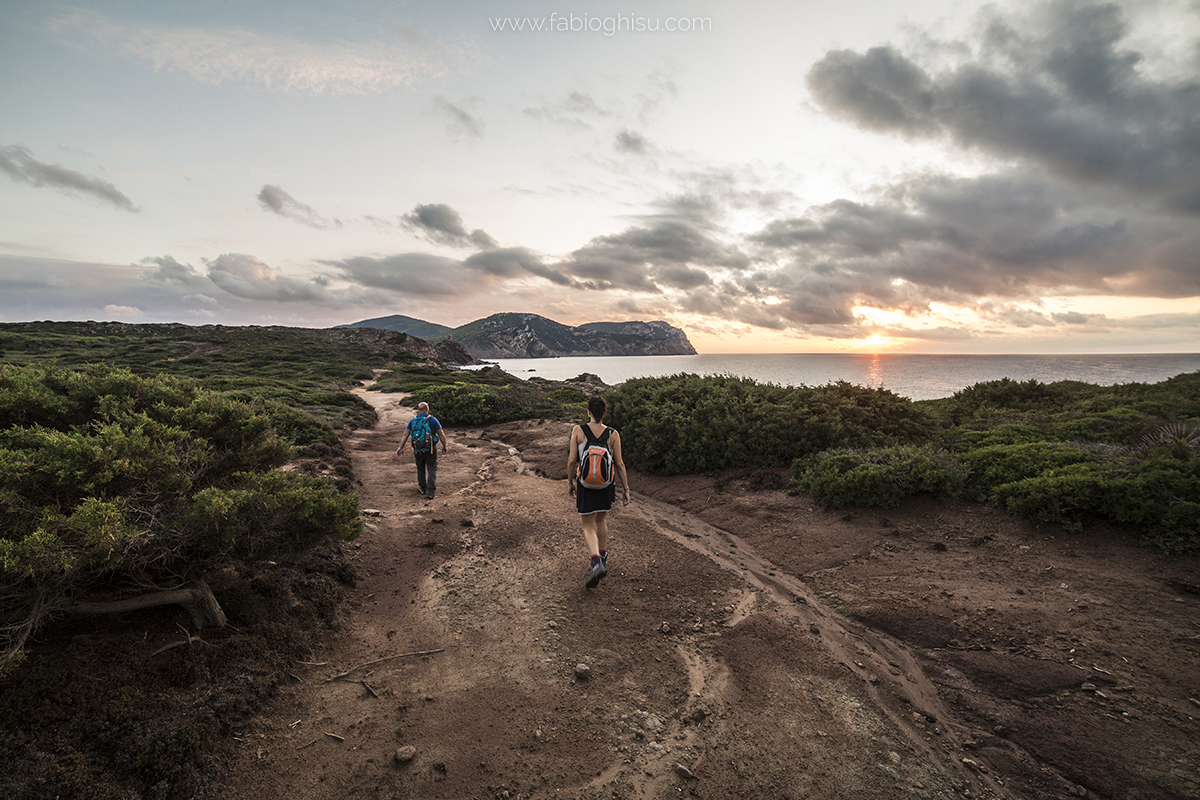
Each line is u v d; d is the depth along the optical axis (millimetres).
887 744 2906
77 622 3066
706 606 4461
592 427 4816
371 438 12805
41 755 2268
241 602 3602
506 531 6113
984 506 5848
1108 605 4012
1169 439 6527
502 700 3193
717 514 6902
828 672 3561
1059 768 2725
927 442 7938
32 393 3650
